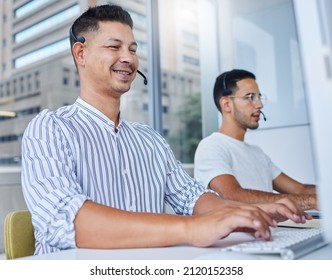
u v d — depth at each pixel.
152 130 1.04
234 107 1.76
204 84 2.36
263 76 2.10
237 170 1.67
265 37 2.10
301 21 0.40
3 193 1.66
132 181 0.87
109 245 0.55
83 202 0.59
